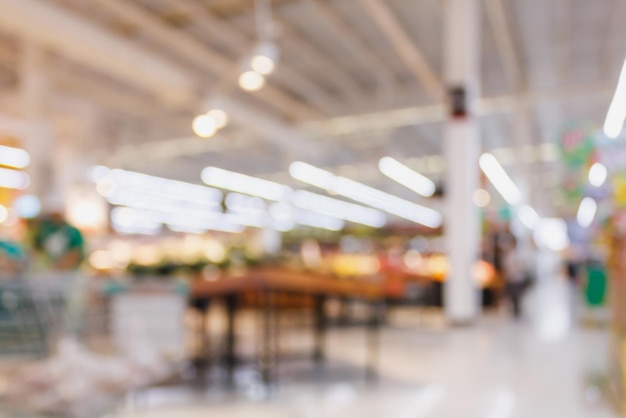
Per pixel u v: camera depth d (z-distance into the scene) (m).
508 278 11.54
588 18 10.66
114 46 8.92
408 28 10.91
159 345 2.59
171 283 2.78
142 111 15.23
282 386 4.57
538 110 16.59
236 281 4.31
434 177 26.42
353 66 12.84
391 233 16.47
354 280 5.23
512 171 23.97
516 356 6.14
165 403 3.96
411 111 15.80
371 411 3.80
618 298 4.56
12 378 2.11
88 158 13.56
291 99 14.98
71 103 13.61
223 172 24.56
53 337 2.32
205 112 11.36
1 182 4.57
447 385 4.65
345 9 9.85
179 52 11.70
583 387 4.57
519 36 11.24
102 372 2.19
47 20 7.67
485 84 14.09
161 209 27.83
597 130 7.13
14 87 12.22
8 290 2.24
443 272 11.56
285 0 9.52
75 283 2.42
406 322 9.79
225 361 5.61
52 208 4.00
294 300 7.36
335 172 25.42
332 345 6.93
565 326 9.09
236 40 10.80
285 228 22.14
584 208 11.84
